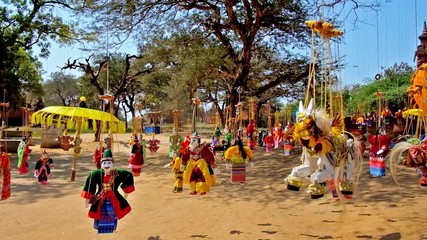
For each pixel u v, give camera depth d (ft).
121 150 90.53
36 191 42.75
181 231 27.22
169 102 185.98
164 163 66.39
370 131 76.89
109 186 24.16
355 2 55.21
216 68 90.74
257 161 64.95
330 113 24.38
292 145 71.56
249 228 27.76
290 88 101.24
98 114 30.55
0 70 85.25
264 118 164.25
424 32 55.06
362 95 108.17
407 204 33.78
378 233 25.70
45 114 30.37
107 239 25.55
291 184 24.29
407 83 99.25
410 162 32.07
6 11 84.94
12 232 27.30
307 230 26.96
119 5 65.87
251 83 101.19
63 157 76.64
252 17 78.07
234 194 40.09
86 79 163.63
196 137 37.52
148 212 33.04
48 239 25.61
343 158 24.17
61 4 90.99
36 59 103.60
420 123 32.99
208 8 75.46
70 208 34.65
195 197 38.93
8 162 33.65
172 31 79.30
